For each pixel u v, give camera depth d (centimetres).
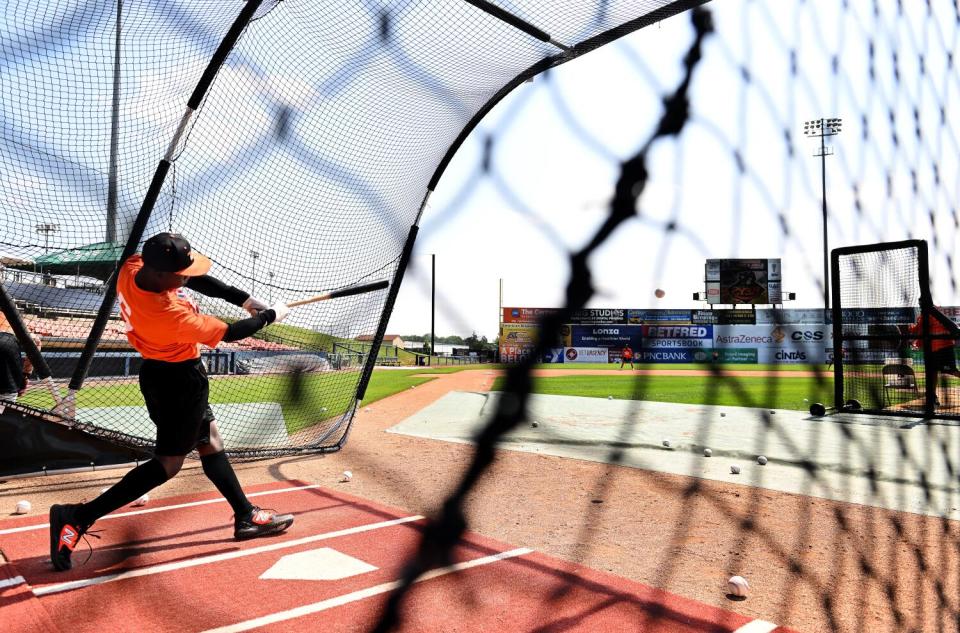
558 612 246
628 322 3300
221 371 855
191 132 450
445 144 591
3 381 464
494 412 168
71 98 425
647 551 321
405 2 421
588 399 1156
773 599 258
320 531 361
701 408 998
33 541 345
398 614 243
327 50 466
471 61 478
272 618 242
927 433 679
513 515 388
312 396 816
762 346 3177
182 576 289
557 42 458
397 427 785
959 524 363
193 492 463
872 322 1002
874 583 276
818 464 537
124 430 531
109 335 541
